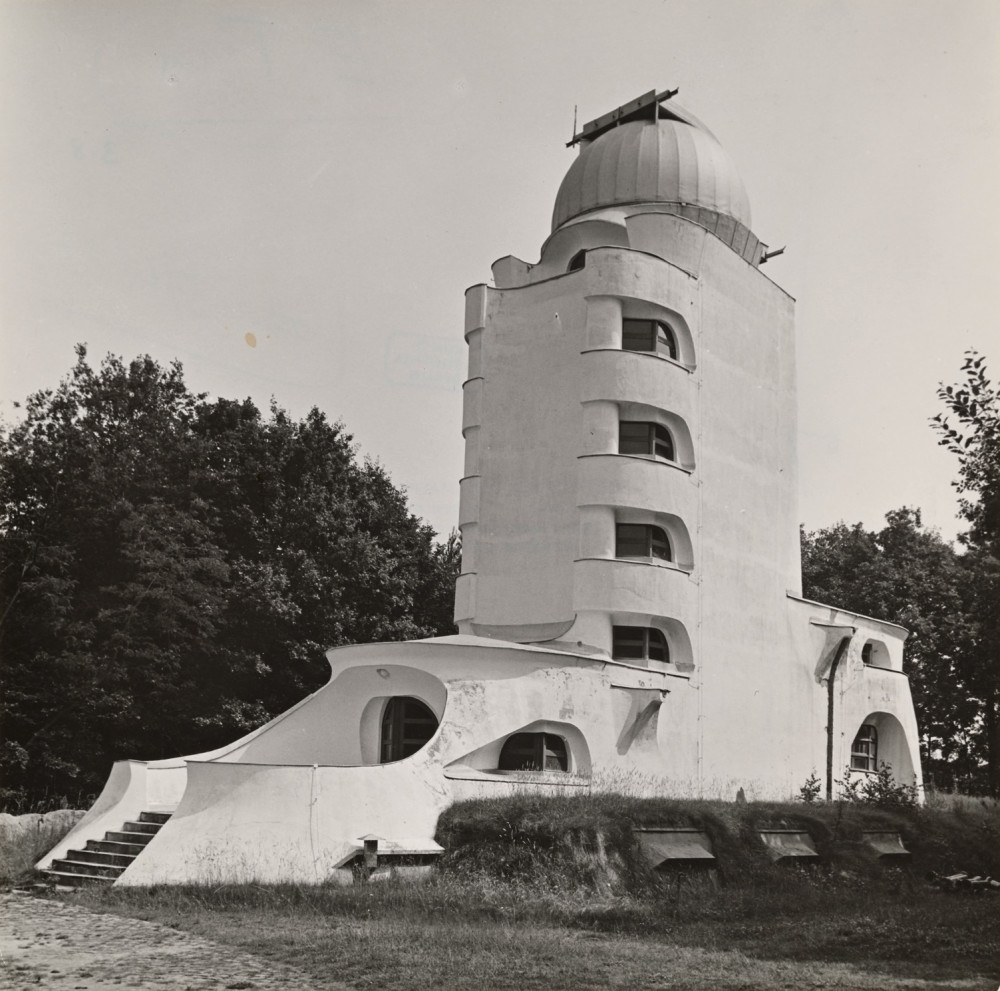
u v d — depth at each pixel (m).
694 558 32.88
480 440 34.03
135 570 38.03
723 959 15.70
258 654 40.06
